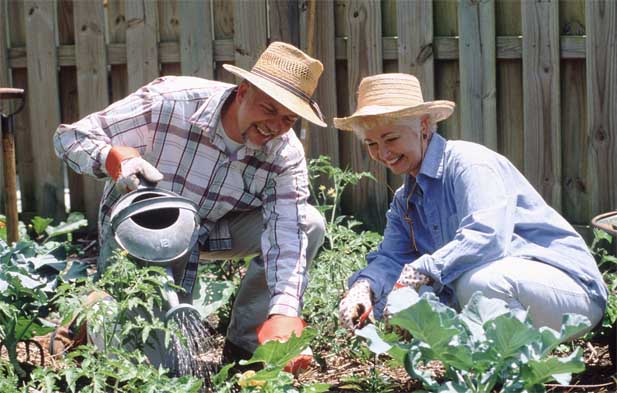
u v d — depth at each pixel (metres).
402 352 3.67
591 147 6.30
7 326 4.32
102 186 7.29
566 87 6.38
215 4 7.00
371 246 5.76
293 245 4.45
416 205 4.32
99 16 7.09
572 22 6.30
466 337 3.60
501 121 6.57
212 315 5.52
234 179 4.49
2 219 6.27
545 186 6.43
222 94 4.37
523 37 6.34
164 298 4.09
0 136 7.30
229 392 3.95
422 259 4.04
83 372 3.86
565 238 4.24
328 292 4.98
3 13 7.20
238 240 4.77
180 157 4.44
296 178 4.54
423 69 6.61
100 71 7.14
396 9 6.66
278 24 6.87
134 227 4.08
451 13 6.60
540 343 3.59
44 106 7.25
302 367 4.15
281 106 4.16
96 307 4.12
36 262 4.46
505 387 3.56
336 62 6.86
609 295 4.60
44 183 7.34
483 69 6.48
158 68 7.08
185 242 4.12
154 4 7.02
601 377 4.44
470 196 4.07
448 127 6.68
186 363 4.16
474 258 4.01
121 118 4.39
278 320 4.21
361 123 4.14
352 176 6.13
